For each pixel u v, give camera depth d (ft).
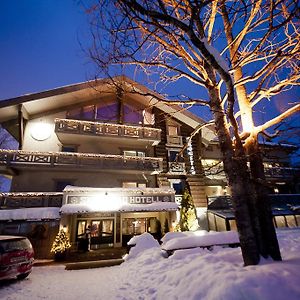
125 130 65.51
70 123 60.54
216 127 20.57
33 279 28.27
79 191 51.08
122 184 63.67
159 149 70.49
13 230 47.85
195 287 15.07
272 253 16.66
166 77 22.85
